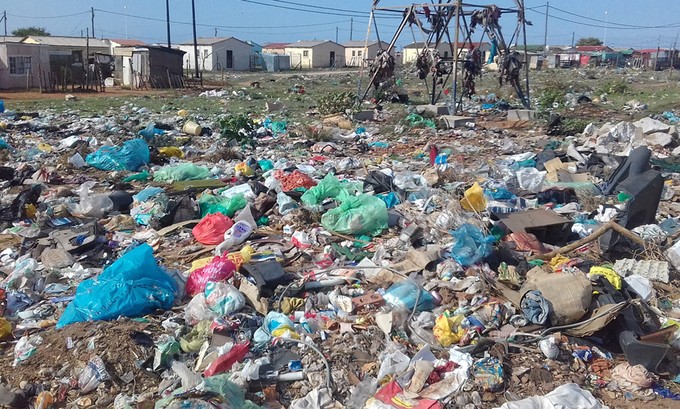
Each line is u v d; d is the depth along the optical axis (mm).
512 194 11156
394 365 5703
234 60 78625
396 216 9664
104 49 50562
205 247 8867
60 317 6590
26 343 6047
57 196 11336
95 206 10375
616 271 7809
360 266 7891
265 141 18734
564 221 8961
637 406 5430
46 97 33594
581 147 16406
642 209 9344
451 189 11367
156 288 6898
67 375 5609
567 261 8070
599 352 6152
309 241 8922
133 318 6492
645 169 9859
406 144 18297
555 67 80750
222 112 26672
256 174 13219
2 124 19297
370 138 19719
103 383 5500
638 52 93812
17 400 5293
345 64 92812
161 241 9141
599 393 5586
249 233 9109
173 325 6398
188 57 73750
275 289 7305
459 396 5371
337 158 15891
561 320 6367
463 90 27109
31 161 14828
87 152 15352
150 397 5309
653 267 8000
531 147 17281
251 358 5844
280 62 81500
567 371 5836
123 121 21359
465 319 6438
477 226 8859
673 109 25422
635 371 5664
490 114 25906
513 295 6789
